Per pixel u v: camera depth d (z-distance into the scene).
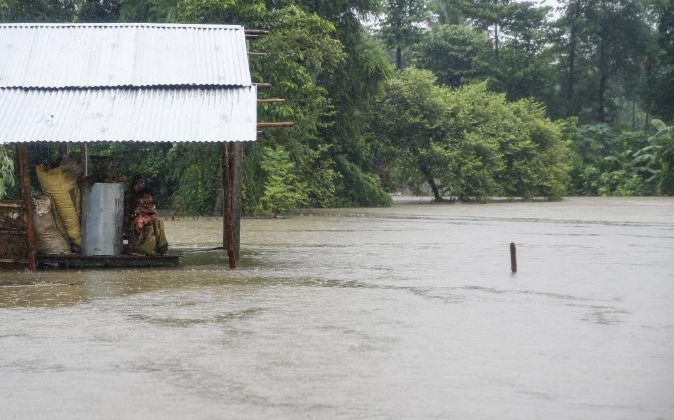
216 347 8.77
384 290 12.99
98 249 16.36
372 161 52.38
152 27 18.05
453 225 28.88
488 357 8.29
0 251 15.84
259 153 33.50
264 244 21.36
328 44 34.34
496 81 74.38
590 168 67.12
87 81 16.38
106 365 8.04
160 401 6.85
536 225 28.77
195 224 28.67
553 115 79.44
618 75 81.94
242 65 16.98
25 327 9.95
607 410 6.57
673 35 69.00
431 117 51.03
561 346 8.80
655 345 8.85
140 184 17.36
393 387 7.21
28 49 17.12
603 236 23.73
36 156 32.22
